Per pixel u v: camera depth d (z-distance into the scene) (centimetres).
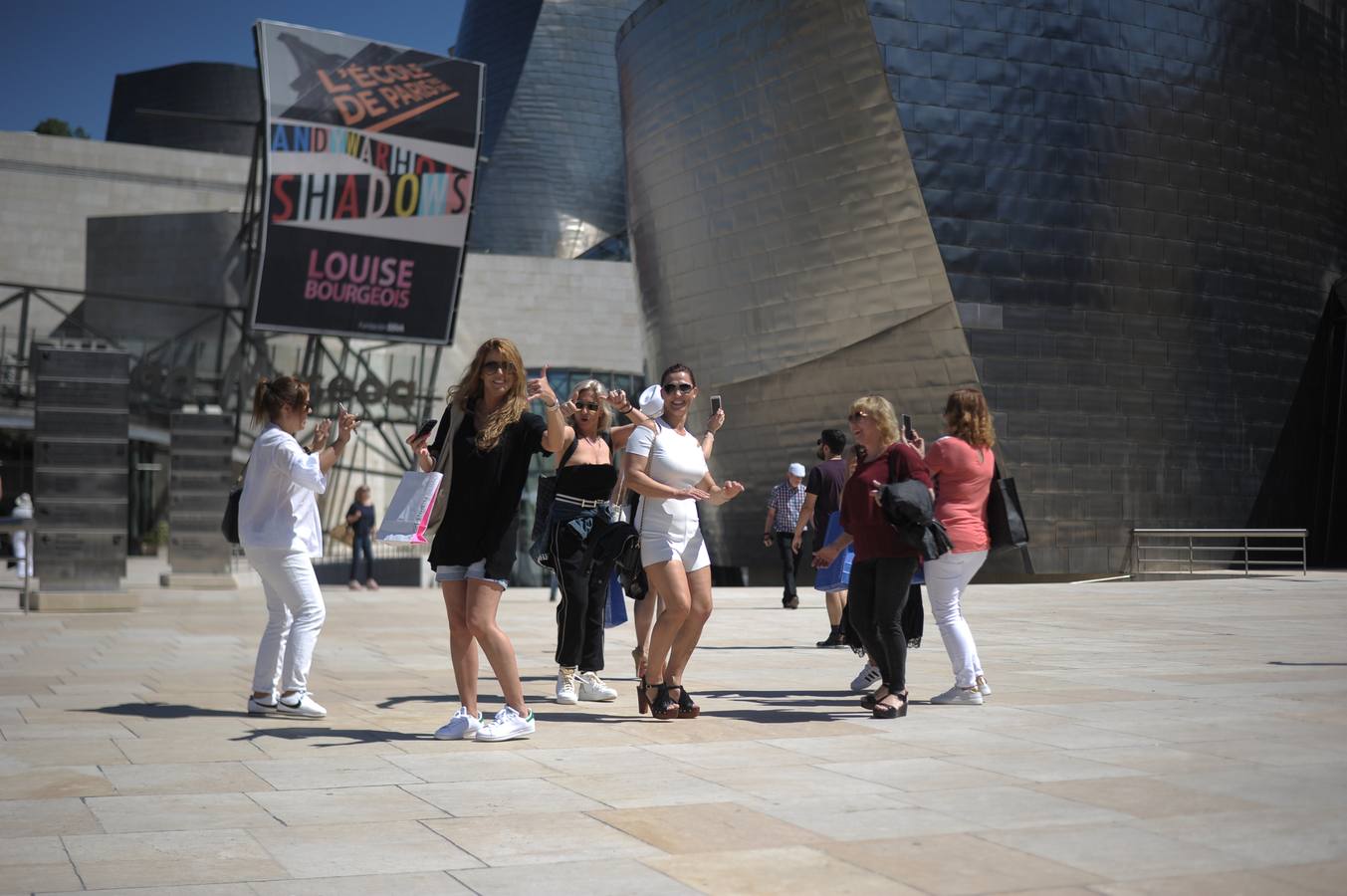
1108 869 356
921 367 2650
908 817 426
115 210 5056
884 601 677
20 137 4975
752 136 2827
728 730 633
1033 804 445
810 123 2695
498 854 380
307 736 620
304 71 3275
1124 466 2725
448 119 3416
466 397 605
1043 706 708
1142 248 2734
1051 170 2636
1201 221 2809
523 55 7031
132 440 4378
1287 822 414
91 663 987
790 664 980
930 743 584
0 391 3781
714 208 2955
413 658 1035
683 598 666
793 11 2677
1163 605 1692
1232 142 2859
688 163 3008
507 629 1373
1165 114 2759
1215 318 2839
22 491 4250
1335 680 824
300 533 695
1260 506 2950
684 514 674
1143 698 739
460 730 605
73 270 4972
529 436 603
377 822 424
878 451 695
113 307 4219
